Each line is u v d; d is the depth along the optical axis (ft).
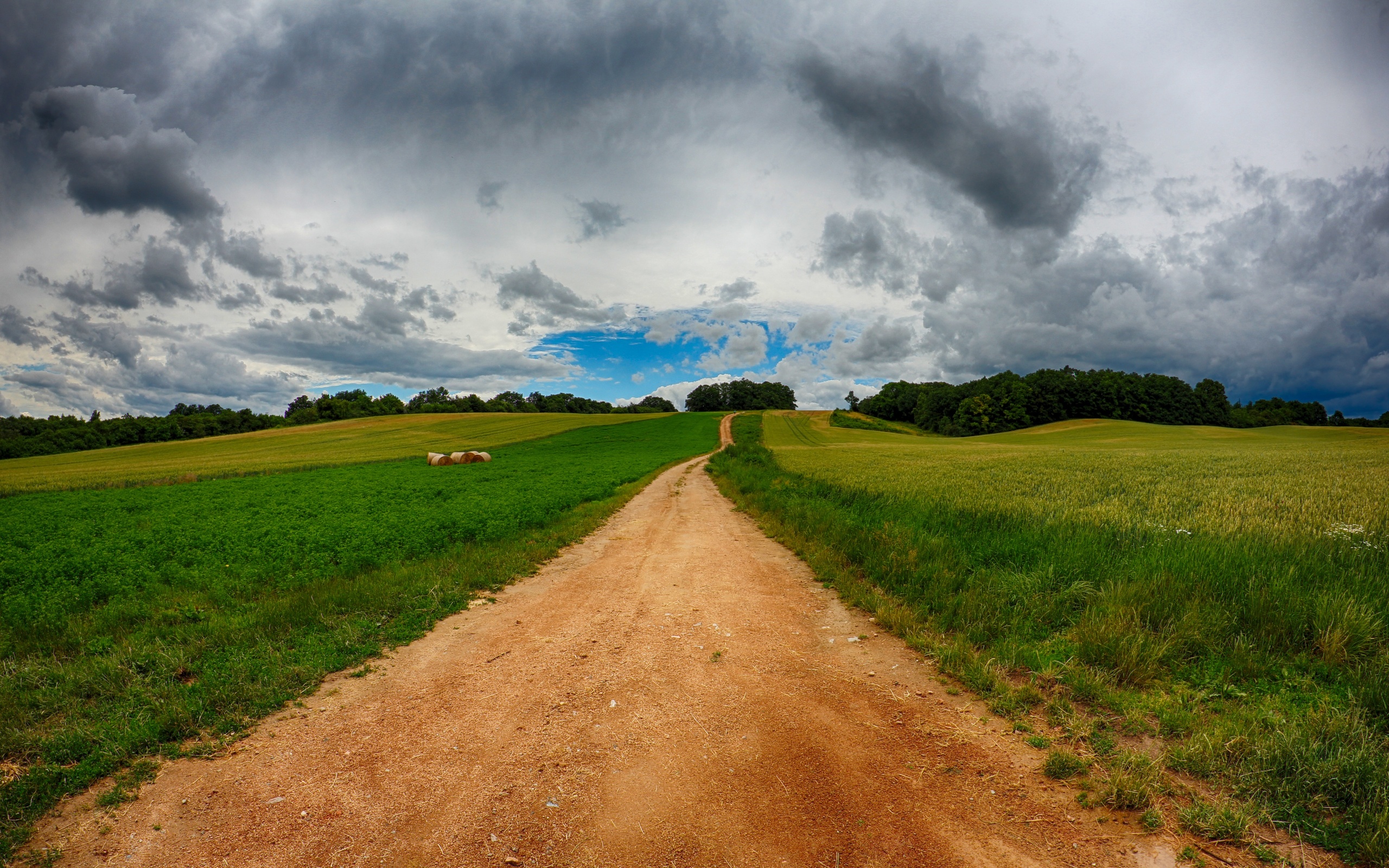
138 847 11.29
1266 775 12.28
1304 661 17.35
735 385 542.98
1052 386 326.65
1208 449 132.57
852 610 26.21
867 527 40.14
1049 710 16.05
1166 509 41.27
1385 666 15.99
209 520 55.42
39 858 11.02
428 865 10.54
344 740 15.19
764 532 47.91
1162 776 12.73
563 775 13.30
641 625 24.45
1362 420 371.97
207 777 13.57
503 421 309.01
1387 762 12.00
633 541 44.34
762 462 118.73
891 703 16.90
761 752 14.24
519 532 46.42
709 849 10.85
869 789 12.71
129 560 37.60
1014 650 19.29
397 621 24.71
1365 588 21.21
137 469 143.95
